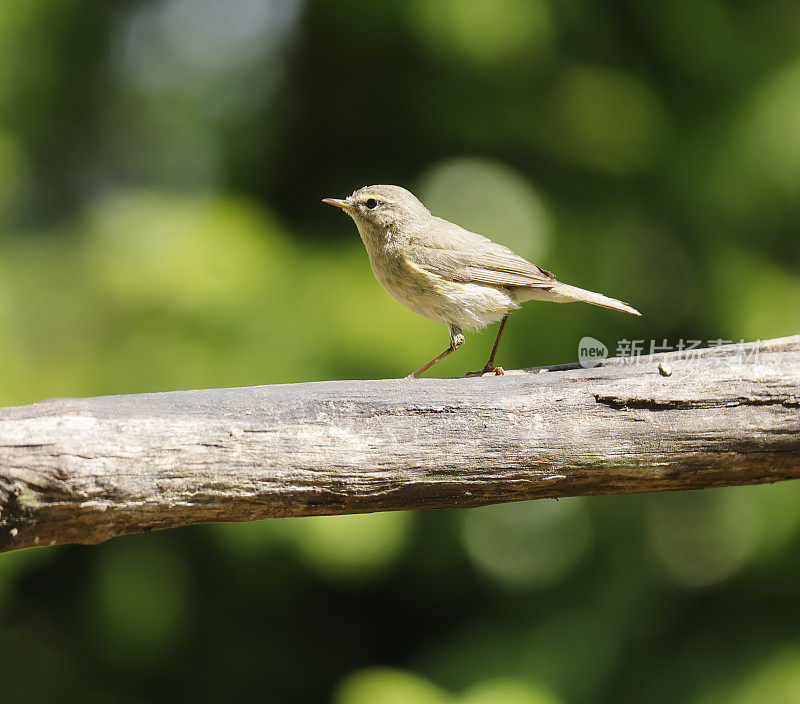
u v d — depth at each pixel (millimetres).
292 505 5387
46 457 4953
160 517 5207
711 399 5605
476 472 5516
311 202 13094
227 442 5250
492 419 5539
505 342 11375
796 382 5617
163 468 5141
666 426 5598
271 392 5465
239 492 5258
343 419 5426
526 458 5539
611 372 5707
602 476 5641
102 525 5121
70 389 10430
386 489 5453
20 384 10383
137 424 5164
